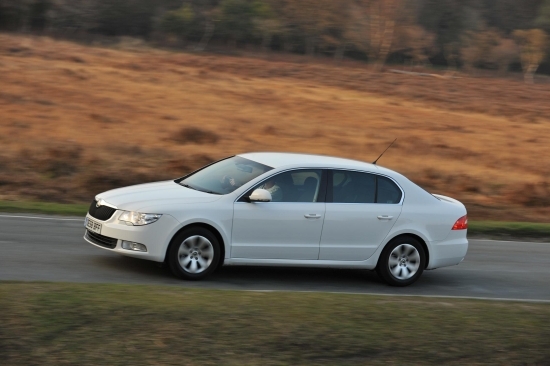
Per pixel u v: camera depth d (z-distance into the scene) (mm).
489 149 60094
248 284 17828
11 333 11555
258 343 12188
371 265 18797
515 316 14453
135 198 17531
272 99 81000
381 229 18734
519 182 45562
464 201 39562
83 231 23281
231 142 51125
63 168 37062
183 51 186500
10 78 73125
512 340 13250
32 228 23109
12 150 40000
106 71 90438
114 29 193250
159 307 12898
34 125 50062
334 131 61625
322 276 19703
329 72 135875
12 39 133000
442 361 12508
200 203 17391
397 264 19125
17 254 19062
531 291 20297
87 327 12000
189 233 17266
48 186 33938
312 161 18766
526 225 30906
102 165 38469
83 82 76938
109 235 17188
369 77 133000
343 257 18469
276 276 19094
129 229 17016
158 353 11602
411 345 12750
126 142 46062
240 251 17594
